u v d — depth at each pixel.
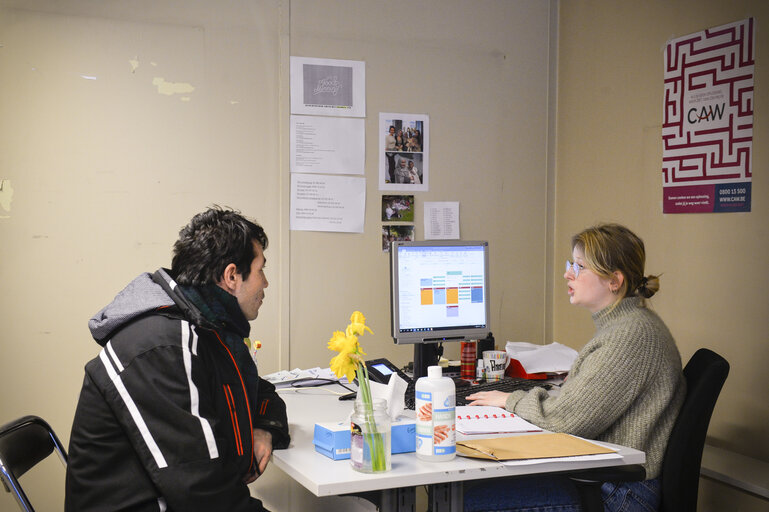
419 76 3.09
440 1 3.11
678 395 1.85
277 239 2.92
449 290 2.45
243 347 1.72
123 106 2.73
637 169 2.81
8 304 2.63
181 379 1.48
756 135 2.32
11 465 1.58
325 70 2.95
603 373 1.79
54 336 2.68
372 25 3.02
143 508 1.47
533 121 3.28
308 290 2.96
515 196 3.26
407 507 1.52
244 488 1.51
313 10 2.93
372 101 3.03
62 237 2.67
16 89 2.61
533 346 2.67
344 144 2.98
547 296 3.32
